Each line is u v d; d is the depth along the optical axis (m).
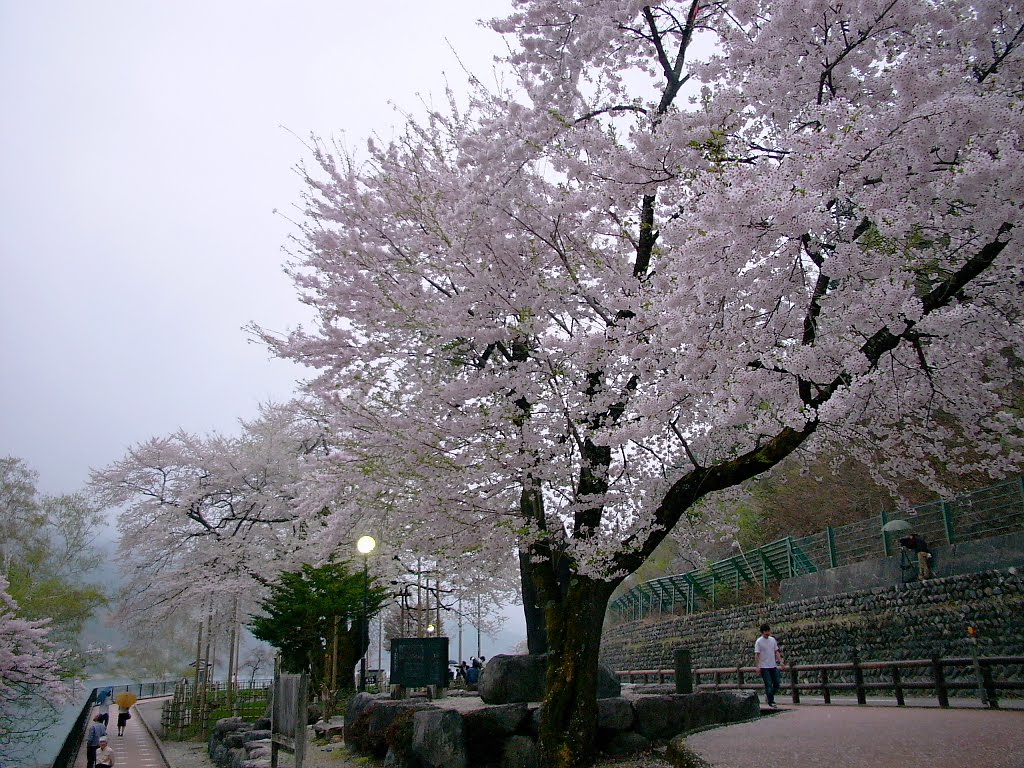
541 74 8.00
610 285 7.20
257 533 20.66
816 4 5.15
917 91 4.40
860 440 8.07
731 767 5.55
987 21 5.57
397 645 12.12
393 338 9.21
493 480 8.18
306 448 20.84
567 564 8.48
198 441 21.64
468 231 7.62
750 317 5.38
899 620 12.98
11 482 29.09
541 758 7.00
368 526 11.11
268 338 9.64
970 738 6.24
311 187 9.67
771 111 5.89
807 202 4.34
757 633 17.28
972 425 6.93
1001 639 10.77
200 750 17.06
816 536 17.88
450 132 9.51
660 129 5.97
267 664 34.88
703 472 7.04
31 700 17.84
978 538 13.19
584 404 7.18
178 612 21.91
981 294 5.96
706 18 7.69
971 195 4.36
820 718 8.32
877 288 4.61
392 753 8.55
